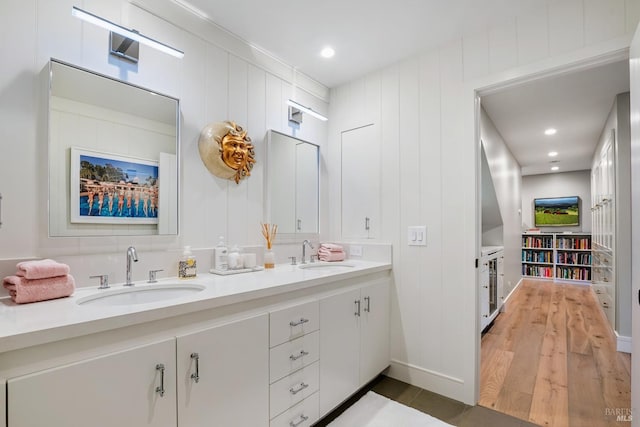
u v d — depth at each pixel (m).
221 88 2.00
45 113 1.33
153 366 1.08
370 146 2.56
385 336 2.34
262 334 1.44
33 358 0.86
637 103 1.35
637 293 1.33
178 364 1.14
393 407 1.98
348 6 1.79
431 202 2.23
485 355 2.79
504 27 1.95
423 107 2.28
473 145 2.06
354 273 2.02
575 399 2.07
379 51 2.26
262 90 2.25
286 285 1.55
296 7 1.80
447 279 2.14
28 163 1.28
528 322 3.71
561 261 6.52
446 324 2.14
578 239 6.39
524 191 7.42
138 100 1.62
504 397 2.10
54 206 1.34
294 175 2.49
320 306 1.75
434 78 2.23
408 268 2.33
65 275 1.25
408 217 2.33
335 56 2.33
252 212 2.16
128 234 1.56
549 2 1.77
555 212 7.05
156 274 1.65
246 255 1.98
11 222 1.24
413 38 2.11
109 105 1.52
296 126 2.52
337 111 2.78
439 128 2.21
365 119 2.59
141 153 1.62
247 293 1.37
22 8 1.28
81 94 1.43
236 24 1.95
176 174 1.76
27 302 1.14
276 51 2.25
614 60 1.66
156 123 1.68
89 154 1.45
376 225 2.51
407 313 2.32
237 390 1.33
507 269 4.68
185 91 1.81
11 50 1.25
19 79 1.27
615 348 2.92
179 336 1.15
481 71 2.03
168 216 1.71
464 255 2.08
